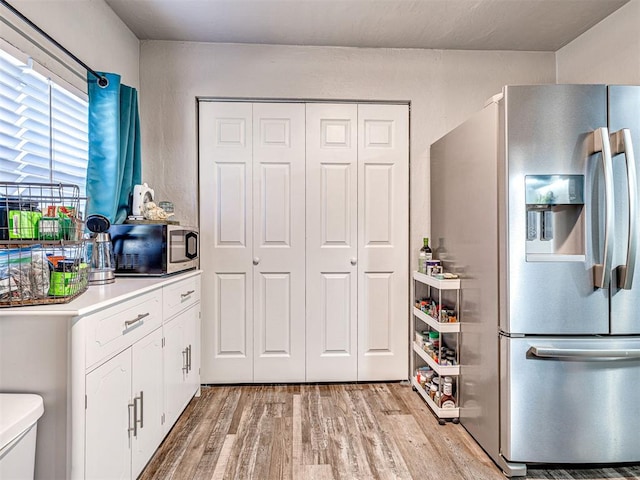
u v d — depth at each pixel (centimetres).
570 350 161
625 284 162
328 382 271
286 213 267
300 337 269
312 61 263
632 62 214
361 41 257
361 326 272
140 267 199
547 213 171
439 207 250
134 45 248
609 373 167
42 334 116
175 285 201
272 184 266
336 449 188
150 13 222
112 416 136
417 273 258
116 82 199
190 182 260
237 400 243
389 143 271
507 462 169
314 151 267
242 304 267
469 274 202
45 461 116
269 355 269
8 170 146
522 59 272
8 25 141
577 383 167
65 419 116
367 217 271
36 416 110
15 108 147
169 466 173
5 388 116
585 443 167
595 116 165
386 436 201
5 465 100
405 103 271
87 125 198
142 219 215
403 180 272
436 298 251
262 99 263
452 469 173
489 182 180
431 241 267
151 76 256
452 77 270
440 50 269
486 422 184
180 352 209
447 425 213
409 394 254
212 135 263
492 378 179
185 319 218
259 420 217
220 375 266
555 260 165
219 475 168
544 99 165
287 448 189
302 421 216
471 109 271
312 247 269
